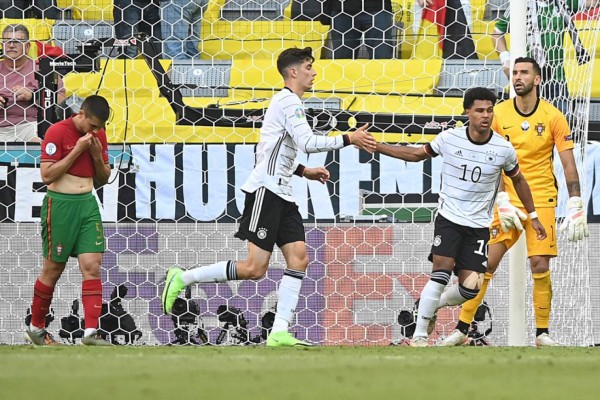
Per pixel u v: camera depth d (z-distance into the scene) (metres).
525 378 13.10
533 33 28.42
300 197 27.94
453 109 29.88
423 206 27.84
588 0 30.42
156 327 27.69
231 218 28.17
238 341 27.52
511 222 23.42
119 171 28.09
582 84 28.23
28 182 28.20
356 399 11.15
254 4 33.38
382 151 22.08
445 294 23.14
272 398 11.16
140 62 30.11
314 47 32.94
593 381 12.83
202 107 29.66
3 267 27.88
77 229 22.67
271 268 27.50
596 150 28.34
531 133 24.00
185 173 28.23
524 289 25.25
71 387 12.00
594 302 27.69
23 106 29.22
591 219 28.00
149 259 27.92
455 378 13.05
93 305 22.64
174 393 11.48
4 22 31.97
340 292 27.69
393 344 27.55
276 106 21.27
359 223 27.84
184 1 32.88
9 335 27.81
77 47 29.86
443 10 31.92
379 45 31.08
